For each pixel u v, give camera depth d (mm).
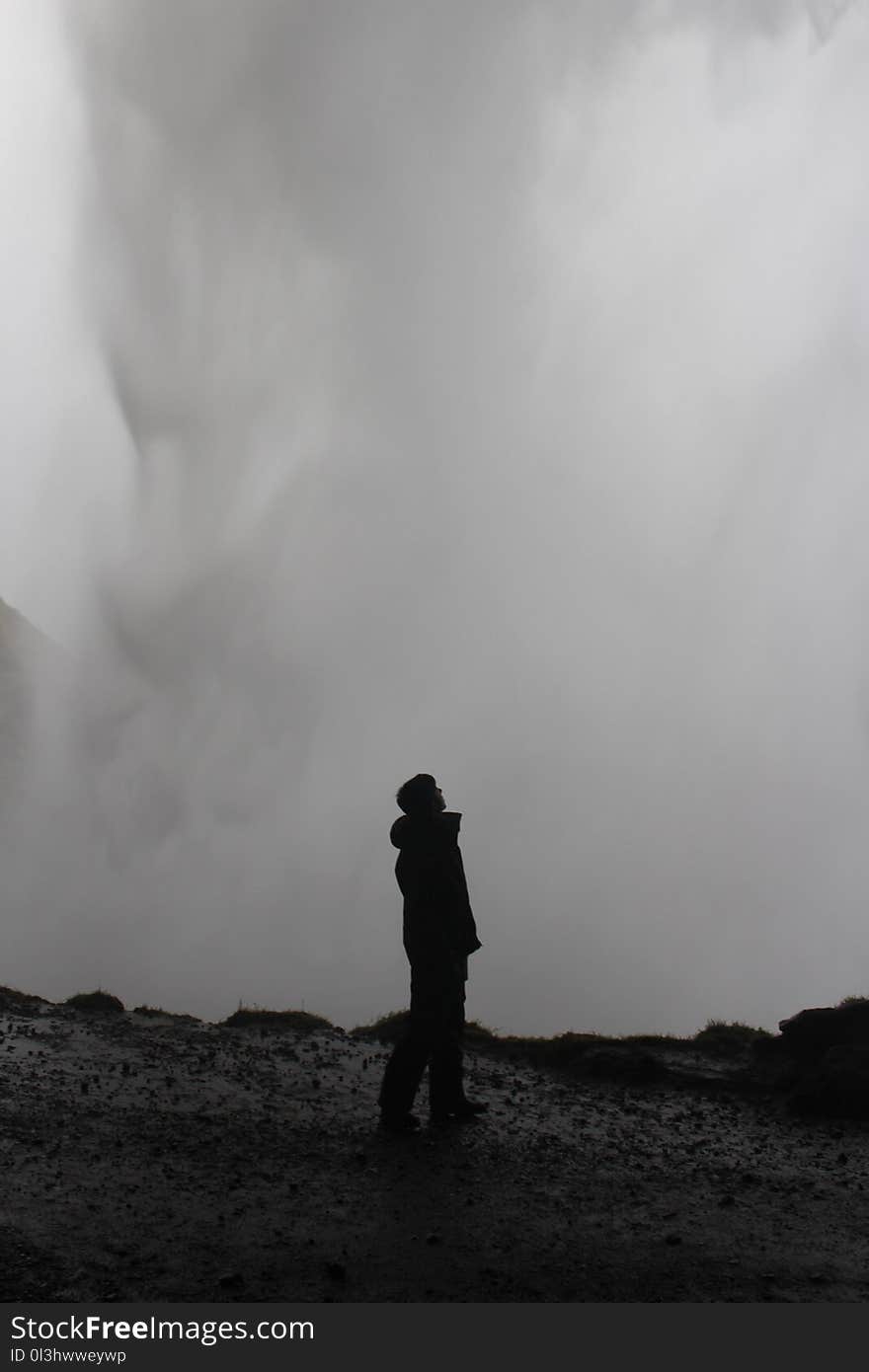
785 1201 9391
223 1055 14023
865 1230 8719
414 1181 9383
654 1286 7430
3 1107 10742
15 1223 7828
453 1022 11312
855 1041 13695
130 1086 12102
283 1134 10617
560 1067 14680
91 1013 16422
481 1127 11180
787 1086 13445
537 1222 8523
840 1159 10703
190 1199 8617
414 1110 11914
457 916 11289
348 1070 13742
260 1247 7742
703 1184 9750
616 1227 8531
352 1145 10391
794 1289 7488
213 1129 10625
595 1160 10328
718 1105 13094
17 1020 15328
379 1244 7914
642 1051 14539
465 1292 7199
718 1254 8070
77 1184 8758
